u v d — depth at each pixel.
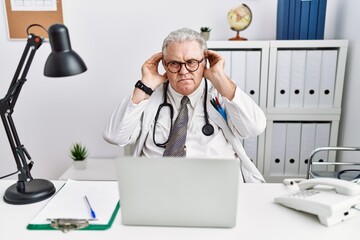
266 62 1.97
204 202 0.86
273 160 2.15
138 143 1.53
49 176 2.53
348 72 2.06
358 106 1.93
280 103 2.05
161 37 2.26
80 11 2.21
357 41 1.93
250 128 1.44
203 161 0.82
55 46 0.98
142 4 2.21
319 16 1.97
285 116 2.05
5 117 1.07
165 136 1.46
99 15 2.23
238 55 1.98
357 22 1.92
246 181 1.53
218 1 2.19
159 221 0.90
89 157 2.49
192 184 0.85
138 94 1.39
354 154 1.99
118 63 2.31
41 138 2.46
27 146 2.47
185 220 0.89
